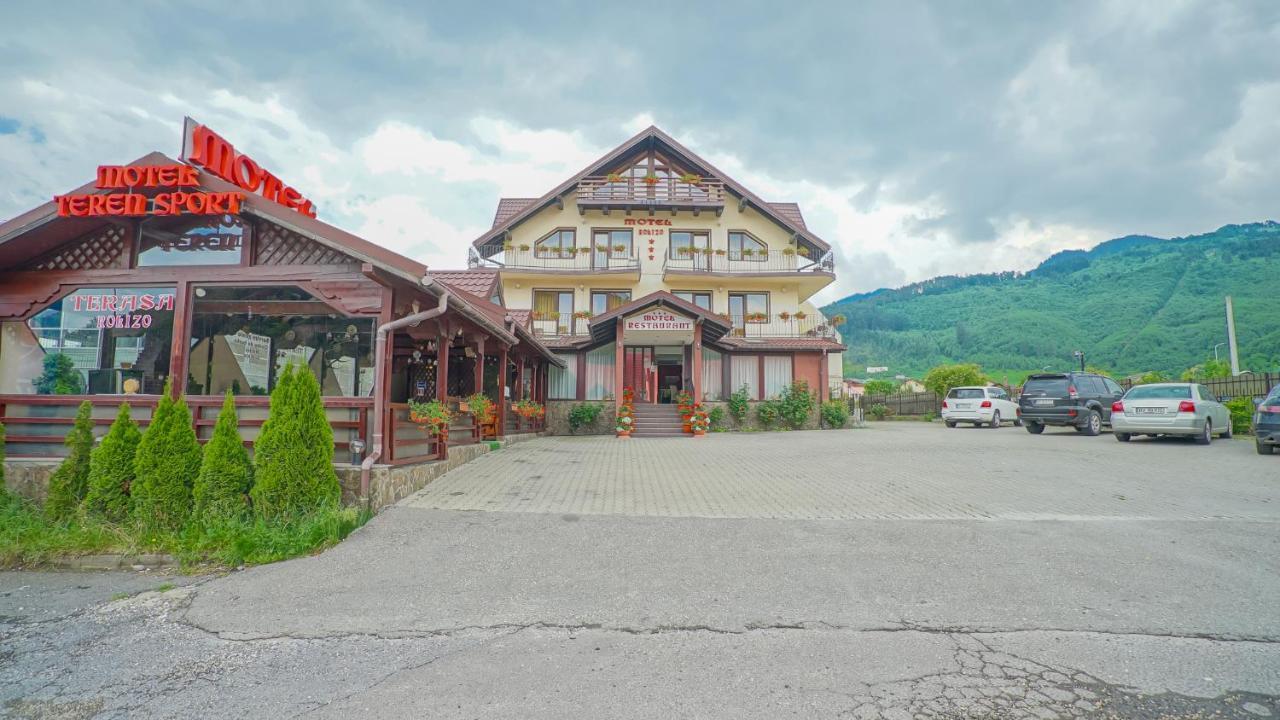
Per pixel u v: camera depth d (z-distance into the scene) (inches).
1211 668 153.3
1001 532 270.5
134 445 299.9
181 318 356.8
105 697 145.9
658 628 179.0
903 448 567.8
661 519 296.4
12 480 334.3
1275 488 356.5
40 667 162.6
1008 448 552.1
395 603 201.6
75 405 354.3
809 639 170.6
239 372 383.9
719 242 1111.6
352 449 329.7
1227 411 621.0
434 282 327.9
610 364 978.7
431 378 660.1
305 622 188.2
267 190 384.5
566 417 914.1
